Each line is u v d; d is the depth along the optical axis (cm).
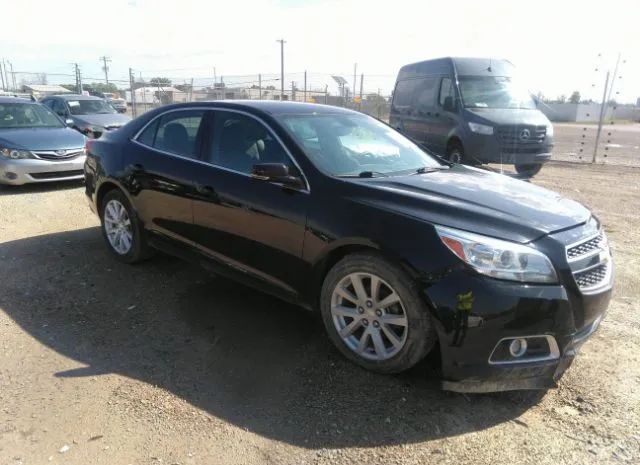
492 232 288
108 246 519
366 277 313
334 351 348
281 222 350
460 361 280
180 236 434
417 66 1262
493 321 272
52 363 328
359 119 457
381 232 301
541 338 281
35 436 262
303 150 361
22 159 861
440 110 1159
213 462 247
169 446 257
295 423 276
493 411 288
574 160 1521
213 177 398
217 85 2703
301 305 357
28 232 619
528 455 254
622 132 3069
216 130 416
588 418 282
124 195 486
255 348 351
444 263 280
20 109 986
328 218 326
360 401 294
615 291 459
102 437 262
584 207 358
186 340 361
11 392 297
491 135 1065
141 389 303
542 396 303
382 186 333
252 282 384
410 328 294
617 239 631
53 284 453
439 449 258
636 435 269
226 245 394
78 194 857
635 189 1004
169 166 435
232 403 292
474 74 1139
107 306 412
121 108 3078
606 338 372
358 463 248
